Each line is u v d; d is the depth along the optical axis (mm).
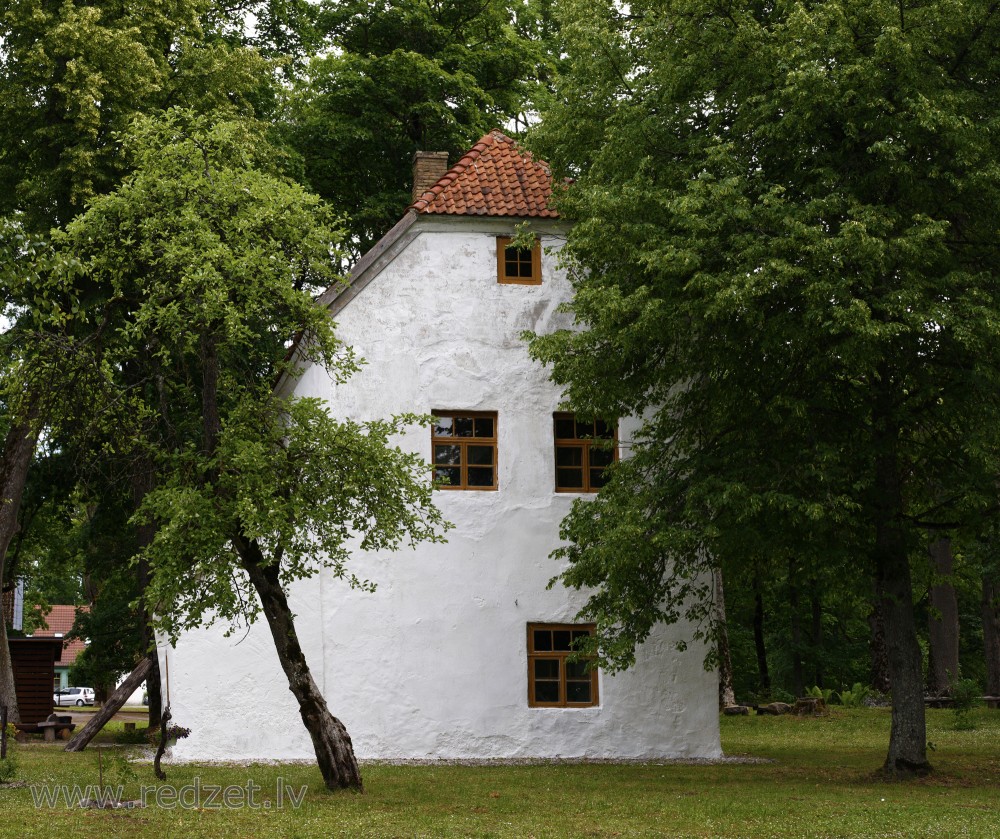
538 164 23172
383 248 21531
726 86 17859
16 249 13320
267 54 32781
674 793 15898
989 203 16609
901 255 15742
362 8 35031
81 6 26094
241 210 15094
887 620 18125
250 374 16031
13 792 14891
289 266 14945
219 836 11617
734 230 16578
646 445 20422
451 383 21578
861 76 15914
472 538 21266
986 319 15383
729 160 16672
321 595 20547
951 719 28703
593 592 21484
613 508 17984
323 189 34219
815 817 13492
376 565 20766
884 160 16453
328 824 12414
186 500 13867
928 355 17234
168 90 26297
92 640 33219
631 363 18625
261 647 20281
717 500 16625
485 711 20828
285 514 13945
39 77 25484
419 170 25250
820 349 16562
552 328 22062
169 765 19141
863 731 26938
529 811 13977
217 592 14133
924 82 16297
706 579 22234
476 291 21906
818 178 16953
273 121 32250
